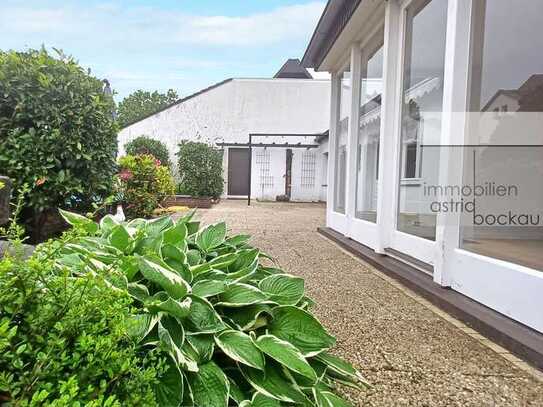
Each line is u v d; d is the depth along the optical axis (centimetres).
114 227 152
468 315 215
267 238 529
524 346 175
